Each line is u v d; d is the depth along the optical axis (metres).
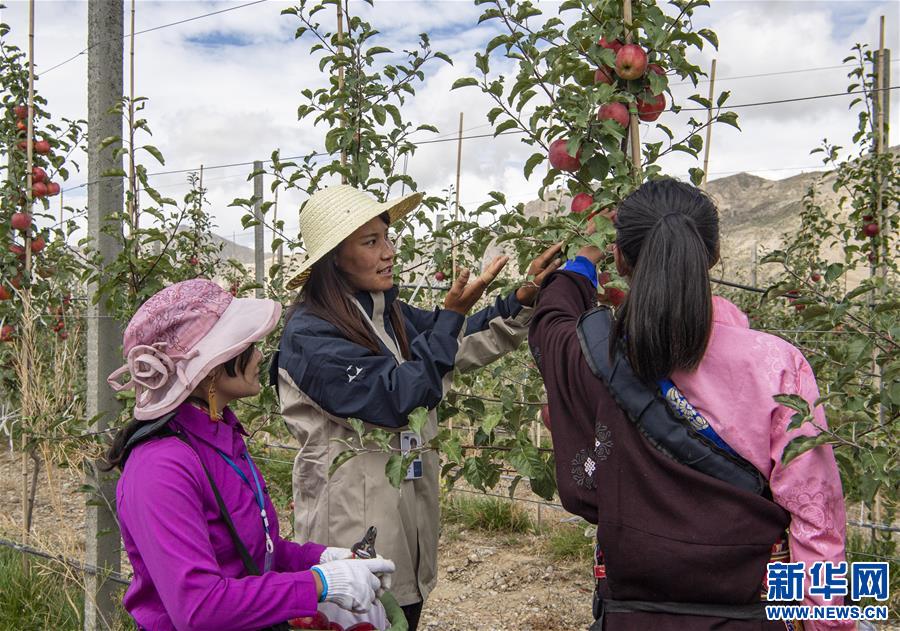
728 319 1.43
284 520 5.15
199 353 1.51
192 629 1.34
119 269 3.33
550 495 2.27
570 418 1.52
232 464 1.57
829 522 1.30
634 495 1.38
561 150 2.32
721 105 2.37
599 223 2.01
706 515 1.32
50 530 5.34
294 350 2.04
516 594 4.51
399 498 2.12
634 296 1.36
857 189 5.33
